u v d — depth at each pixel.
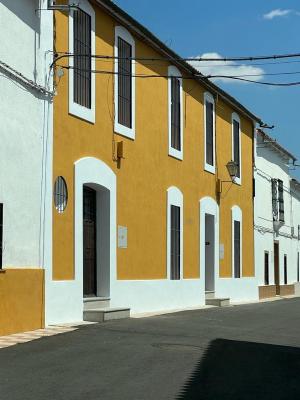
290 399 7.52
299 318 17.48
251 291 27.59
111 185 15.66
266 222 30.94
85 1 14.68
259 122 28.97
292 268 37.12
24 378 8.02
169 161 19.39
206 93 22.80
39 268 12.45
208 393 7.61
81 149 14.31
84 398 7.09
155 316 16.20
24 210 12.02
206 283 23.36
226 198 24.81
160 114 18.83
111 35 15.98
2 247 11.32
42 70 12.70
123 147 16.30
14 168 11.73
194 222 21.41
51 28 13.08
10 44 11.66
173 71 19.80
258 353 10.83
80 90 14.52
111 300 15.53
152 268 17.94
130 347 10.59
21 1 12.05
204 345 11.34
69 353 9.81
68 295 13.45
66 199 13.60
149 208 17.89
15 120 11.77
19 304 11.69
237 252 26.08
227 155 25.06
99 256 15.59
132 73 17.06
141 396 7.27
